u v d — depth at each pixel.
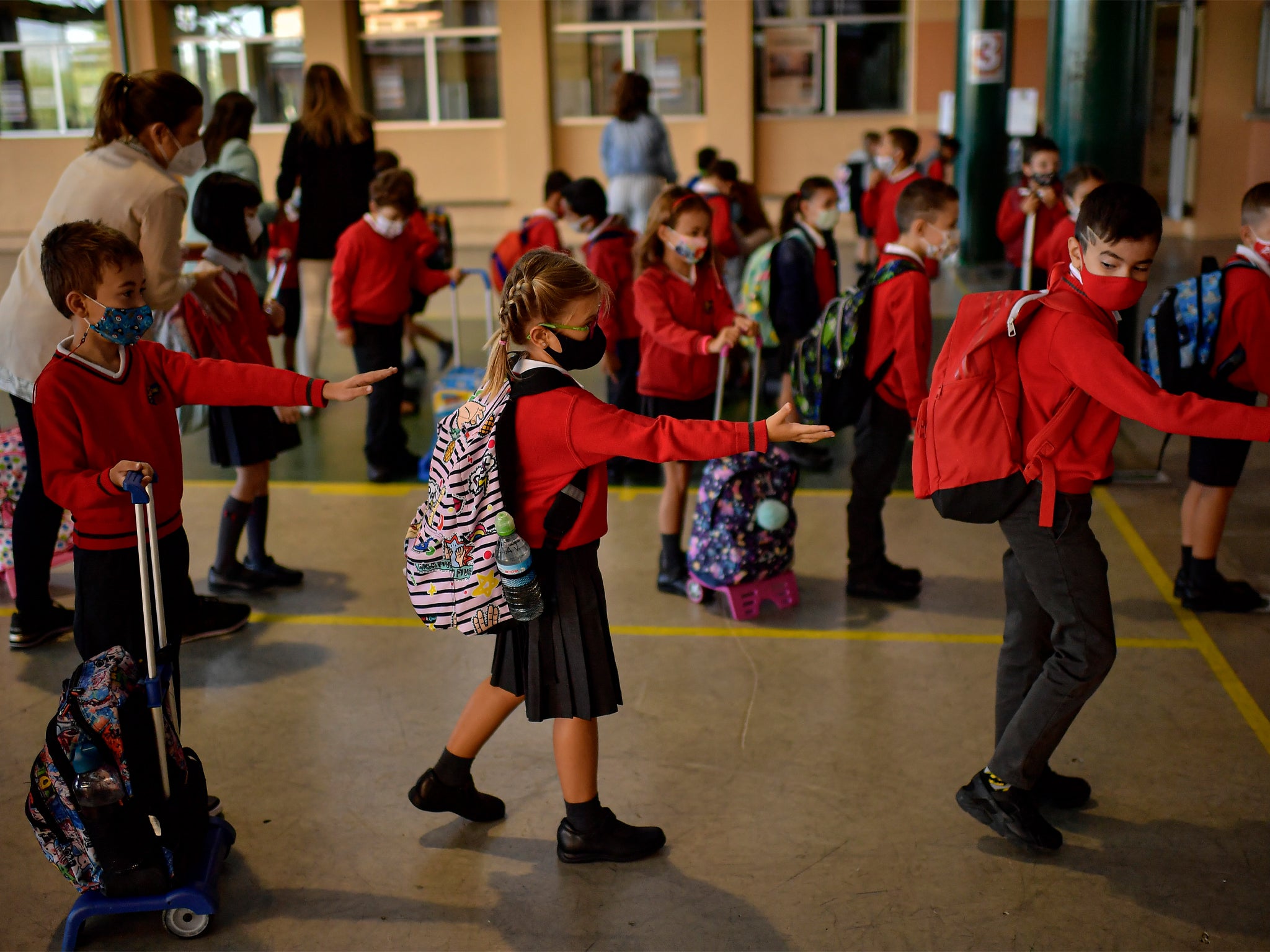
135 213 3.57
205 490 5.89
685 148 15.46
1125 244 2.49
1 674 3.88
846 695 3.71
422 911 2.69
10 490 4.35
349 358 8.94
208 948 2.56
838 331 4.07
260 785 3.22
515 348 2.51
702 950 2.54
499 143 15.48
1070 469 2.62
